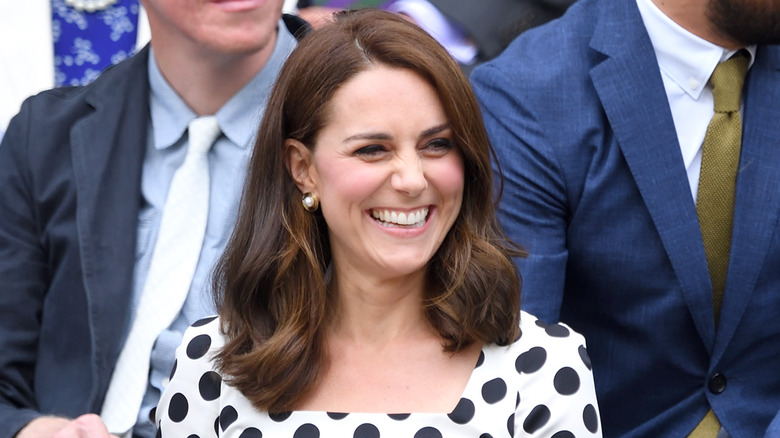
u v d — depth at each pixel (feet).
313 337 30.50
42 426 36.50
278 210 30.78
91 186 38.34
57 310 38.70
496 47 47.39
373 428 29.60
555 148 35.86
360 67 28.99
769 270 35.40
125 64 39.96
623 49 35.63
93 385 37.65
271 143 30.53
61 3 48.80
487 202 30.73
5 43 48.60
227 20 37.60
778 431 33.14
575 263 36.68
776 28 33.83
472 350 30.60
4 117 48.42
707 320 35.53
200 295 37.88
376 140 28.86
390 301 30.68
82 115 39.60
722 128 35.32
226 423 30.81
